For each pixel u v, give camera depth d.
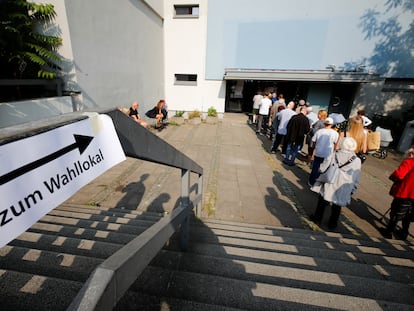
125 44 7.89
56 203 0.65
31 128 0.57
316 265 2.27
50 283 1.46
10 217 0.53
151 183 4.99
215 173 5.71
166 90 12.65
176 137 8.98
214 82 12.19
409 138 8.42
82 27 5.57
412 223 3.92
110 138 0.85
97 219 3.21
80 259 1.85
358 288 1.88
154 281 1.70
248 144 8.36
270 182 5.28
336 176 3.18
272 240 2.90
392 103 10.70
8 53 4.16
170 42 11.86
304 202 4.44
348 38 10.34
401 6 9.57
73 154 0.70
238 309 1.42
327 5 10.08
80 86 5.63
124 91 8.06
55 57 4.67
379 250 2.83
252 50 11.30
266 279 1.93
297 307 1.56
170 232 1.25
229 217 3.87
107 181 5.05
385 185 5.55
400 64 10.23
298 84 12.21
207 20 11.20
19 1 4.07
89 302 0.54
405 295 1.83
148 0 9.42
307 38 10.67
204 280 1.74
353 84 11.04
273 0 10.40
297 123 5.96
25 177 0.56
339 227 3.71
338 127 7.04
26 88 4.68
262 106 9.59
